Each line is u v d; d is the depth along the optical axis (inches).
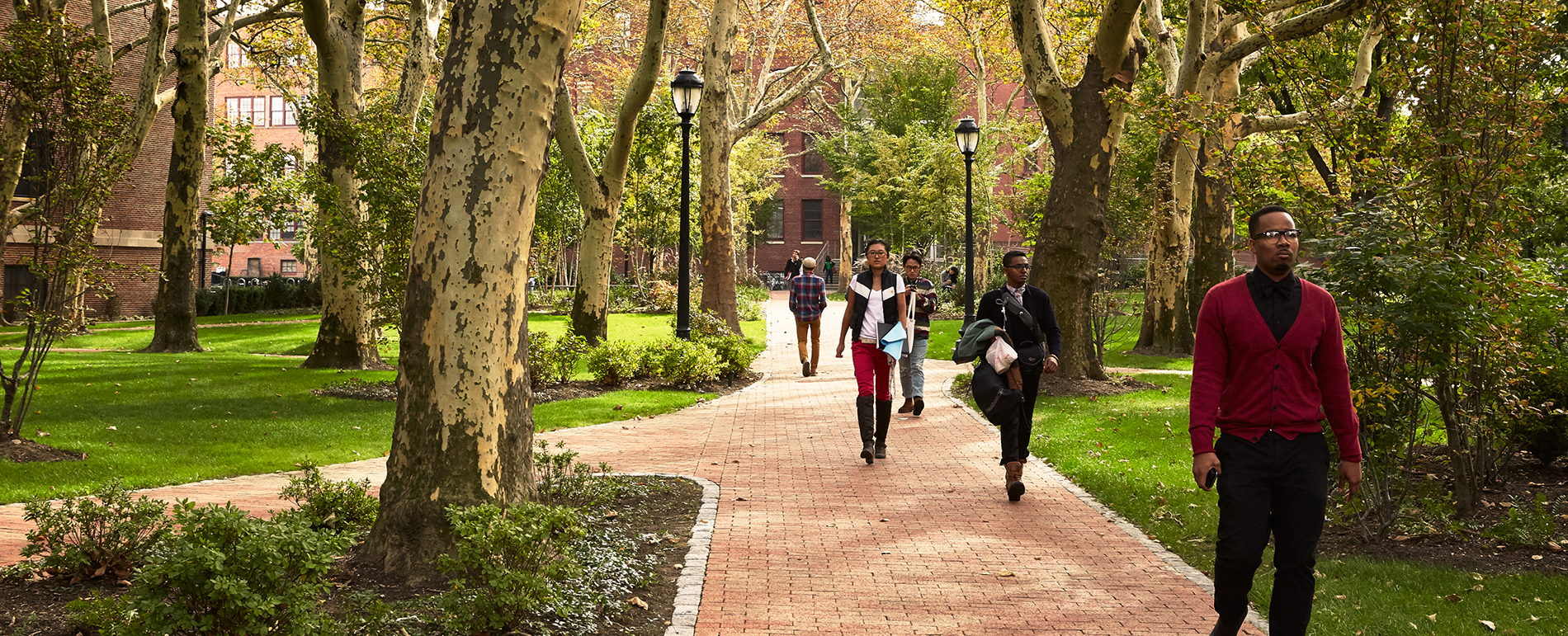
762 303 1524.4
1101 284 586.9
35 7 559.8
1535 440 311.9
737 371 645.3
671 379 588.4
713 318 807.7
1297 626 142.6
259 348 863.7
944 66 1683.1
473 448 187.8
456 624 153.8
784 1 1250.6
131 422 401.4
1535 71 259.4
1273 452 143.1
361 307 647.8
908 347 346.6
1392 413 225.0
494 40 183.9
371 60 1049.5
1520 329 240.4
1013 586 198.7
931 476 316.8
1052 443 368.8
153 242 1250.6
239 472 318.0
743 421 454.3
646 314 1211.9
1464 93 247.8
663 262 1544.0
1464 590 189.6
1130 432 393.7
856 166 1772.9
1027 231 995.3
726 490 292.5
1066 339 529.3
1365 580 198.2
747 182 1692.9
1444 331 208.1
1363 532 228.8
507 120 185.6
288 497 224.1
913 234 1695.4
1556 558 213.3
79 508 184.4
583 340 593.0
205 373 602.9
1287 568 143.9
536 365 552.4
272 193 513.7
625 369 588.4
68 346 829.2
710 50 868.0
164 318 780.6
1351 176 267.7
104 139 328.5
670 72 1429.6
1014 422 274.5
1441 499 244.1
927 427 417.7
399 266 488.7
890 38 1266.0
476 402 188.1
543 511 170.6
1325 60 726.5
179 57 729.0
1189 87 609.0
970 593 193.5
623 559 205.0
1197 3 589.0
